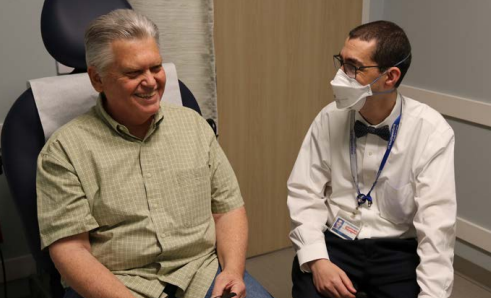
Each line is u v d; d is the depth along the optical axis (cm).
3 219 227
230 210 166
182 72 227
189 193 154
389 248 163
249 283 160
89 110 154
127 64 136
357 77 150
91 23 139
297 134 275
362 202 166
